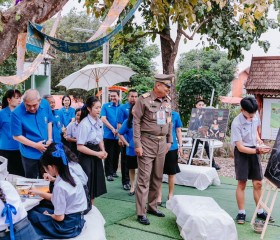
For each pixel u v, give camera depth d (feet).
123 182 22.61
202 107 29.35
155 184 17.51
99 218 13.74
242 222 16.93
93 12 22.43
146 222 16.48
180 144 20.79
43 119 16.10
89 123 15.61
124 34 30.86
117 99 24.97
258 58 36.52
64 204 11.57
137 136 16.46
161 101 16.90
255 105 16.40
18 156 17.78
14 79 13.69
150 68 68.95
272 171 15.94
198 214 14.28
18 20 12.46
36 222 11.64
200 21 29.81
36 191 12.10
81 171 13.58
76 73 27.71
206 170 23.76
